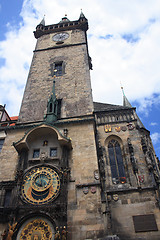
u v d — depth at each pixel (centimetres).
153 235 2020
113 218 2158
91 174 2156
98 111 3050
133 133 2766
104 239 1714
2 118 3416
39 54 4091
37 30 4659
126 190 2297
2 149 2514
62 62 3784
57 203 1925
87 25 4662
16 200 1980
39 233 1842
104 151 2684
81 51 3969
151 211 2144
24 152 2348
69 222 1867
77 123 2598
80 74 3484
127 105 3384
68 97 3134
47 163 2264
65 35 4488
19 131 2662
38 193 2050
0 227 1895
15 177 2156
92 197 1994
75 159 2286
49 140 2461
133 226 2089
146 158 2483
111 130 2839
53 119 2731
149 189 2272
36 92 3316
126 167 2525
